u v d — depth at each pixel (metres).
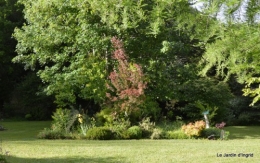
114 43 11.98
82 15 11.66
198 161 6.91
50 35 12.92
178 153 7.82
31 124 17.61
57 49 13.52
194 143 9.85
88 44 12.54
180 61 13.61
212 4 1.76
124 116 12.12
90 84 12.04
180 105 15.59
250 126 16.89
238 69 1.84
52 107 20.28
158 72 13.18
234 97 16.92
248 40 1.71
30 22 13.83
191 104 14.47
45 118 20.22
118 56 11.88
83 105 14.96
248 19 1.68
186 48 11.83
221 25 1.79
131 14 3.26
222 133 11.17
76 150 8.34
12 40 20.16
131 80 11.60
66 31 12.76
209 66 1.93
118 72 12.22
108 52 12.95
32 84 20.16
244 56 1.77
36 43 13.16
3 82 20.95
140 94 11.52
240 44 1.75
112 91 12.20
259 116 17.42
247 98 17.72
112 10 3.61
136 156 7.46
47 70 13.07
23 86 20.27
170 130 12.05
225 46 1.77
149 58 13.28
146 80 12.24
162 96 13.43
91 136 10.95
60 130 11.85
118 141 10.43
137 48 13.06
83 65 12.41
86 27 12.20
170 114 14.66
